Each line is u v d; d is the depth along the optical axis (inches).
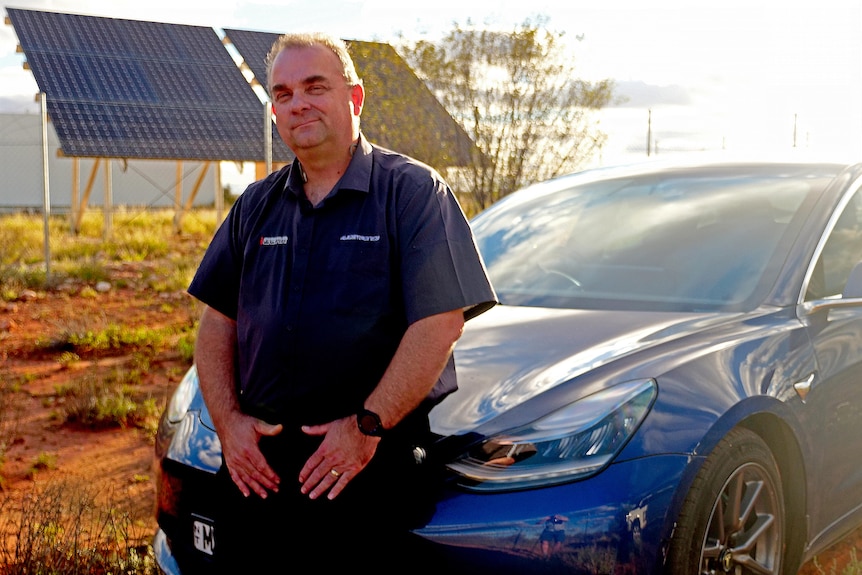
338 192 86.0
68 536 133.2
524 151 439.5
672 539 88.4
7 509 158.4
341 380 85.7
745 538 102.0
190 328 331.9
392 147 447.8
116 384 245.3
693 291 124.2
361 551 87.2
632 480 87.0
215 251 97.4
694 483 91.0
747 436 99.1
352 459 83.6
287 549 89.6
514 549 84.4
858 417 121.3
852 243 134.8
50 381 257.9
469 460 89.6
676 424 91.9
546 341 109.6
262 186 95.0
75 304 400.5
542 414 92.0
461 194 454.6
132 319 359.9
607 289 130.0
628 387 93.2
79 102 655.8
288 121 87.3
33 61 685.9
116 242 660.1
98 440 201.3
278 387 87.7
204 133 669.9
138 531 145.9
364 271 84.9
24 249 608.7
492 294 86.0
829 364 115.0
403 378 82.7
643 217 144.3
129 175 1279.5
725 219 136.2
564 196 161.0
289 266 87.8
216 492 98.3
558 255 142.9
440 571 86.0
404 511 87.7
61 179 1248.2
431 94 449.4
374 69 443.5
